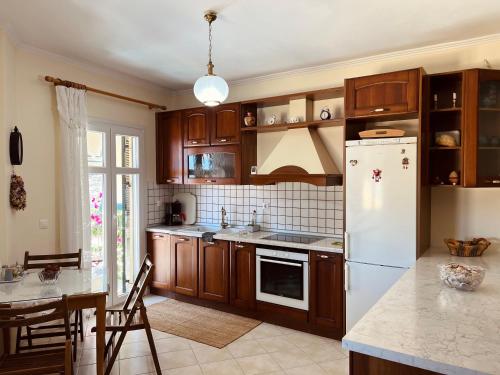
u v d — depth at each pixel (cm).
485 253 293
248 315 378
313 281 331
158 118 465
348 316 312
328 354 297
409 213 284
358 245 306
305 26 279
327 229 379
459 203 314
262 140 424
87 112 377
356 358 142
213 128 421
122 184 425
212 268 398
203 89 237
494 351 125
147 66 379
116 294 412
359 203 306
